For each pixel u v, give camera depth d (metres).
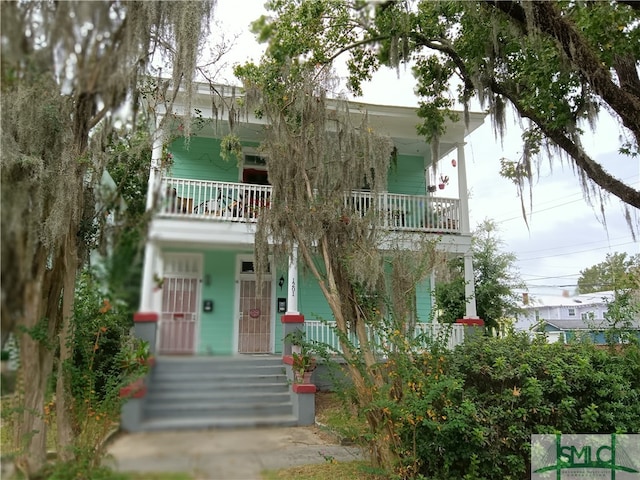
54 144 4.41
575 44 5.68
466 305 9.72
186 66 4.92
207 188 7.24
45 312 3.87
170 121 6.43
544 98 6.24
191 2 4.80
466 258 9.97
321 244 5.11
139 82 4.71
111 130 4.39
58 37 1.96
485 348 4.89
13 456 3.29
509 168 8.09
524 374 4.55
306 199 5.27
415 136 10.86
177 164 10.36
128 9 2.65
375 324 4.72
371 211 5.43
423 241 5.70
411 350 4.75
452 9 6.98
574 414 4.48
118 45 2.19
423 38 7.59
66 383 3.93
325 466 4.98
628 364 5.11
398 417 4.24
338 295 4.94
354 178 5.43
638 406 4.73
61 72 2.12
